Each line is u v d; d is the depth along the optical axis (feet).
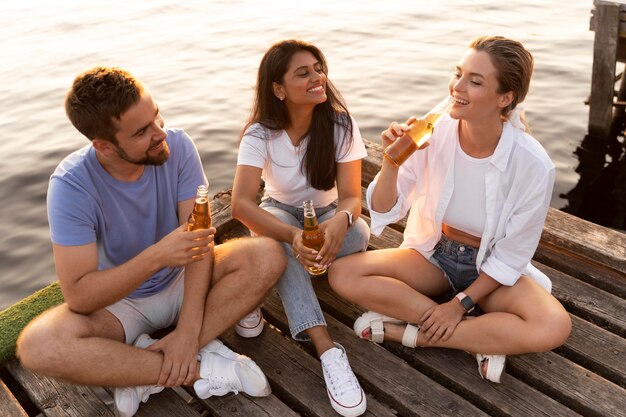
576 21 30.94
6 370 8.80
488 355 8.04
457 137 7.98
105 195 7.66
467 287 8.91
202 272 8.07
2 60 29.55
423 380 8.19
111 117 6.89
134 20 35.83
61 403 8.07
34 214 17.15
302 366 8.47
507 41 7.18
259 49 29.63
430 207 8.46
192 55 29.17
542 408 7.72
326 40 30.30
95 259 7.55
